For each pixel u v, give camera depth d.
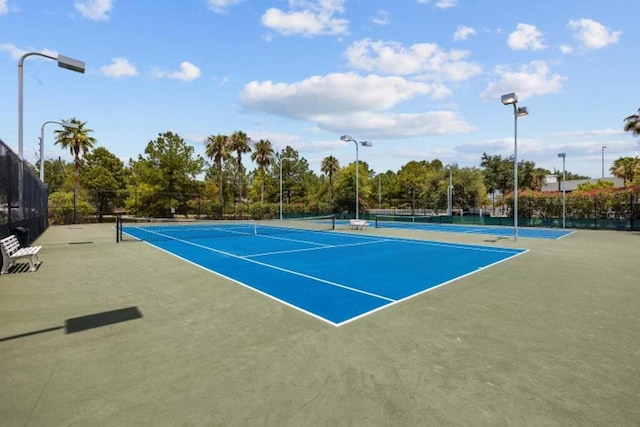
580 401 3.65
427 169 85.06
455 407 3.54
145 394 3.74
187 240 20.23
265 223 39.72
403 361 4.59
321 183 83.62
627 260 13.45
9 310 6.70
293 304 7.24
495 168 68.12
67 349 4.91
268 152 61.34
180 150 47.16
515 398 3.71
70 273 10.36
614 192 33.66
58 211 35.78
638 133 29.91
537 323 6.14
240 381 4.04
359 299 7.65
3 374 4.16
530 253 15.38
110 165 70.00
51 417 3.31
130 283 9.08
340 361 4.58
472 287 8.84
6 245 10.55
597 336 5.52
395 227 34.12
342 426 3.21
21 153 15.27
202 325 5.95
